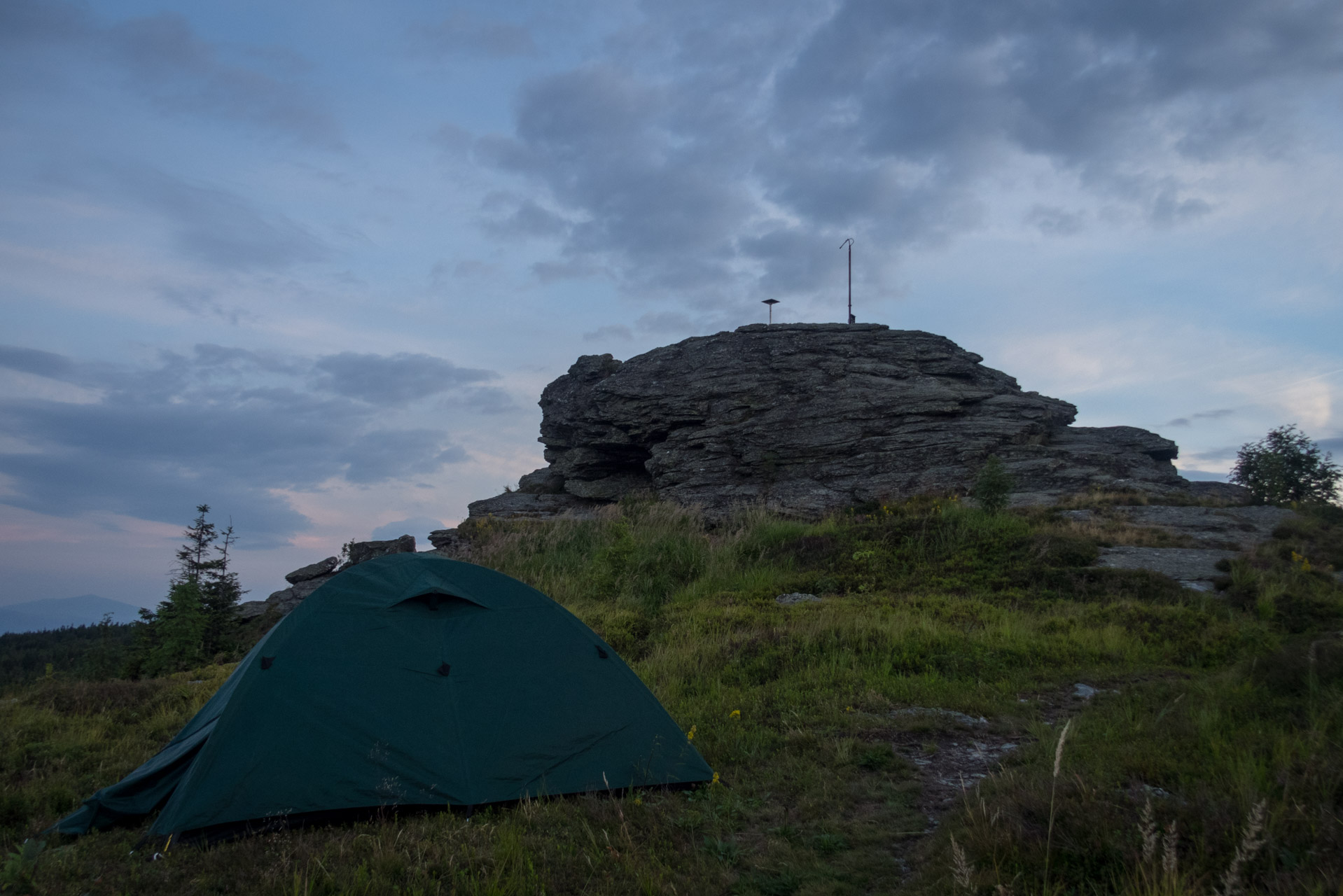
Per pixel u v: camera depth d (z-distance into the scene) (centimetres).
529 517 3036
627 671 682
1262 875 357
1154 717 682
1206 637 1054
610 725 634
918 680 891
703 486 2753
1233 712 651
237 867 467
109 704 983
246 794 529
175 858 485
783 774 625
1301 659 708
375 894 424
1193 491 2273
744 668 983
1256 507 1958
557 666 654
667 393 3025
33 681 1216
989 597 1366
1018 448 2478
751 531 1970
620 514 2197
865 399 2762
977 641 1021
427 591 649
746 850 495
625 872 457
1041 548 1525
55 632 7462
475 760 577
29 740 804
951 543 1661
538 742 603
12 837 542
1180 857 383
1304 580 1316
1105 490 2167
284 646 596
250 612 2820
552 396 3612
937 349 3006
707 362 3089
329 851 480
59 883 445
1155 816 420
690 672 982
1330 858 357
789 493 2536
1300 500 2177
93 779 671
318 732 562
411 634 632
